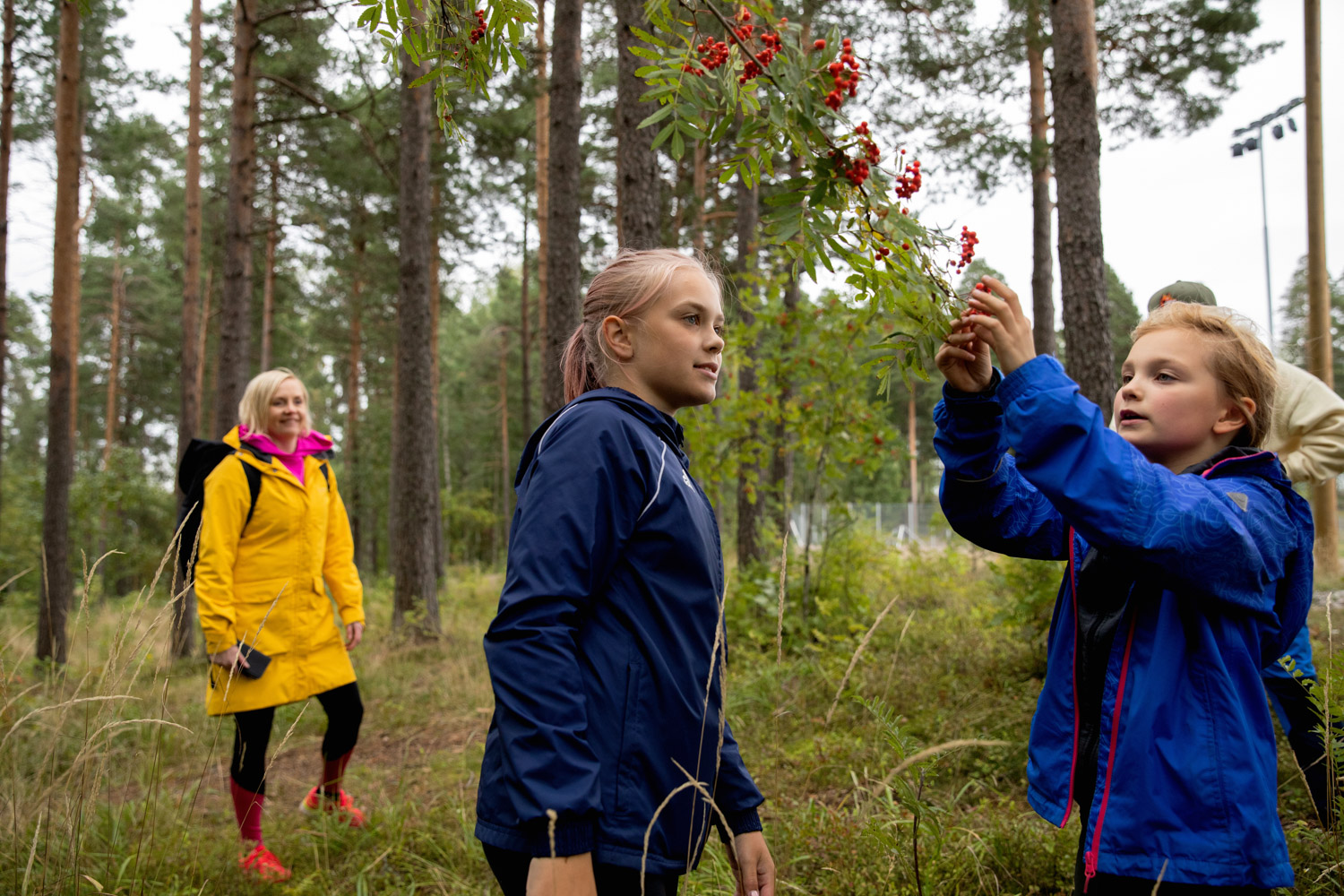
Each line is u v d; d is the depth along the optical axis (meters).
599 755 1.26
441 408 40.41
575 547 1.27
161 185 22.08
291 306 23.41
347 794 3.49
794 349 6.44
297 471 3.39
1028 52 11.87
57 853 2.34
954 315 1.49
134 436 33.69
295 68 13.14
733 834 1.54
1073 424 1.26
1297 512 1.43
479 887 2.79
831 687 4.53
